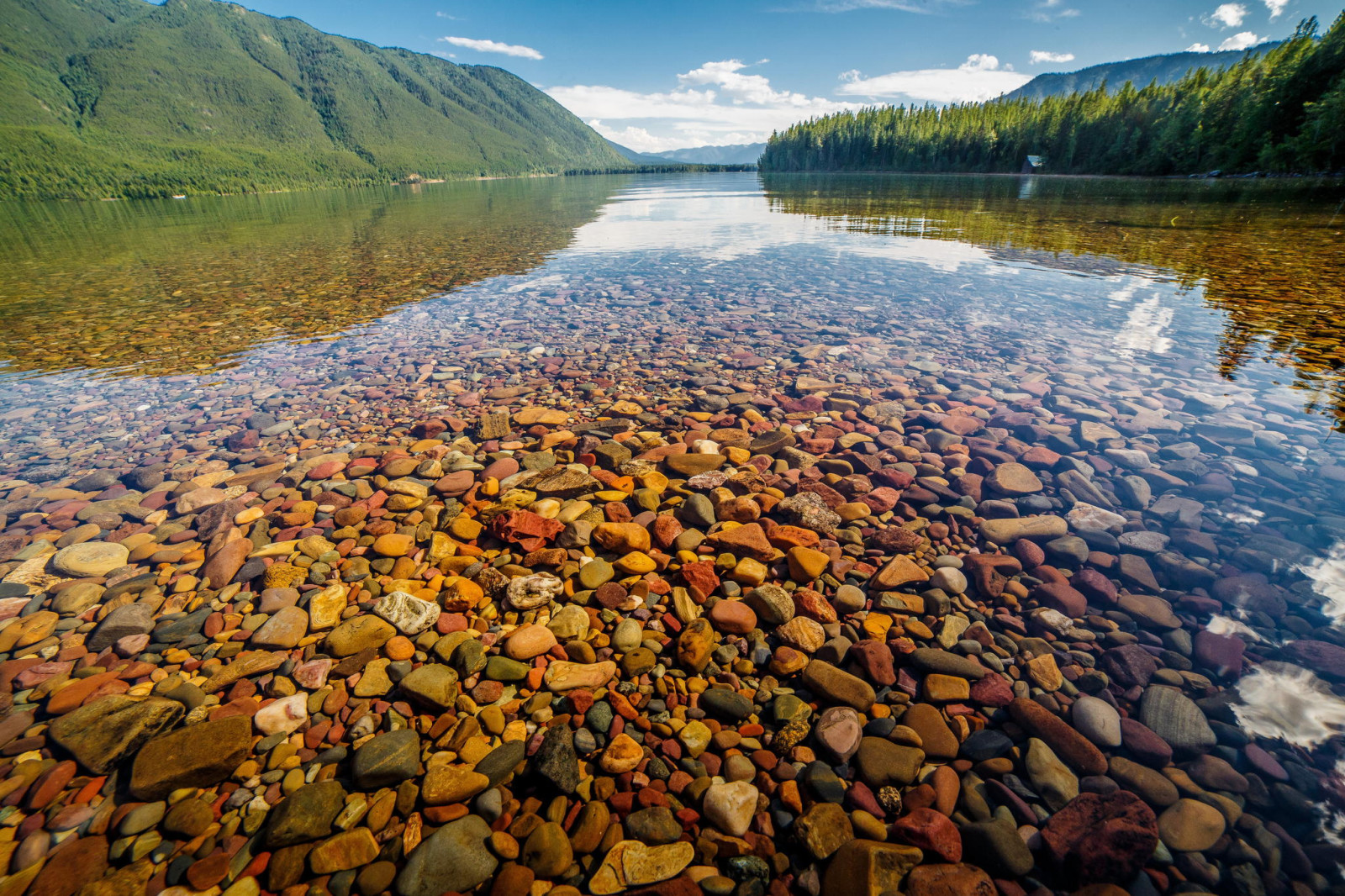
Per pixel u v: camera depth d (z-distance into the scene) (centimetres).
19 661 299
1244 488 415
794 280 1166
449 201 4831
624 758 246
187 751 244
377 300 1097
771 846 217
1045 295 973
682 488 452
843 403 600
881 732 255
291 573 360
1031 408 563
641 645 309
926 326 834
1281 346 687
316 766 247
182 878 207
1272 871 198
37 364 772
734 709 268
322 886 206
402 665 296
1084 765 235
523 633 308
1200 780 228
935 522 402
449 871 207
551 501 430
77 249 2045
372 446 537
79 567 368
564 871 209
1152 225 1775
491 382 695
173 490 466
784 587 349
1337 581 323
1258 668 274
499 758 247
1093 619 311
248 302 1102
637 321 923
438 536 394
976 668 284
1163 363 657
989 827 215
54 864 210
